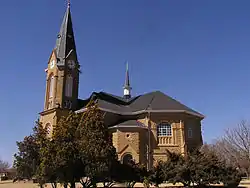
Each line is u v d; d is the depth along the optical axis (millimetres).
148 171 32938
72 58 53688
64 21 57719
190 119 49125
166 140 46000
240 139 58469
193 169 32750
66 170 24719
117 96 58781
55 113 47594
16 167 30531
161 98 51750
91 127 26641
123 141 43219
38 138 30203
